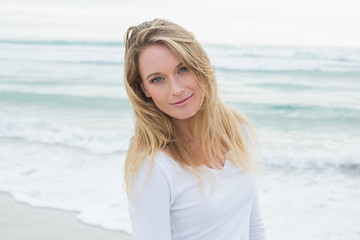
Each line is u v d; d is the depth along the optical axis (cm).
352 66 2341
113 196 604
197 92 164
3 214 547
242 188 177
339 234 489
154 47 156
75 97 1672
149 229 151
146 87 163
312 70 2247
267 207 567
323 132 1062
